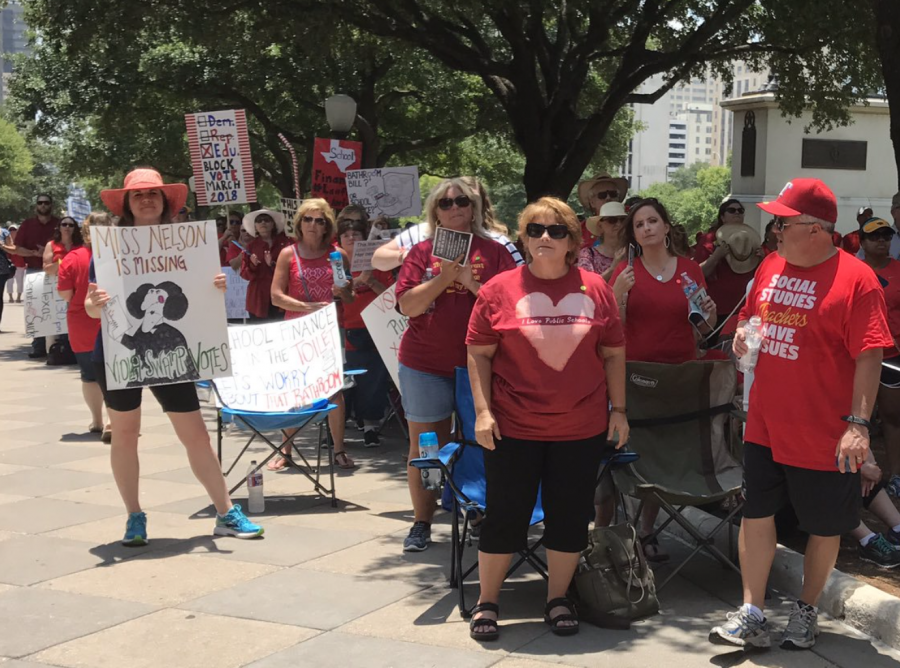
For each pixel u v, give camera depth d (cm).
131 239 554
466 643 422
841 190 1877
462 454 503
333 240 771
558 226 417
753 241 826
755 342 416
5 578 501
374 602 470
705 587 498
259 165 3120
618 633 436
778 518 551
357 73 2414
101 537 575
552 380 421
